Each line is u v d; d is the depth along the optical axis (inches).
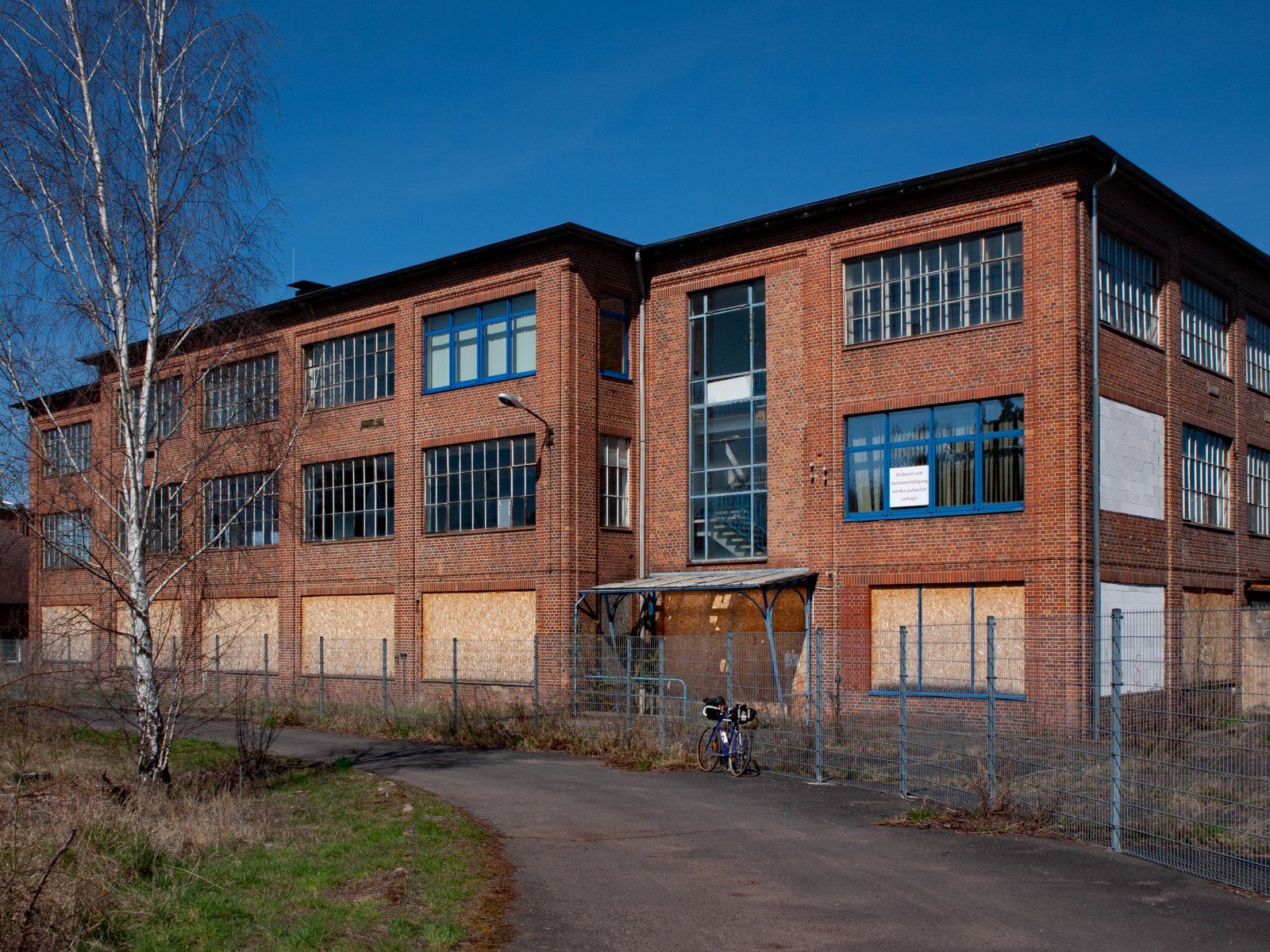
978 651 912.3
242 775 693.3
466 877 431.2
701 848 487.8
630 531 1149.7
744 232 1076.5
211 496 790.5
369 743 935.0
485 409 1173.7
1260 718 374.6
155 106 692.7
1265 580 1157.1
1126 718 459.5
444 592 1203.2
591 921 370.6
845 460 1004.6
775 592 1019.3
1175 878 415.5
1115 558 924.0
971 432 936.9
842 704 952.9
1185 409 1042.7
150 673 676.1
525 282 1144.8
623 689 992.9
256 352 769.6
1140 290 994.7
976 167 925.2
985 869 434.3
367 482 1294.3
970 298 946.7
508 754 852.6
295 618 1347.2
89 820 490.3
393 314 1269.7
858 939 346.6
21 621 1733.5
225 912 386.6
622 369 1163.9
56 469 701.9
